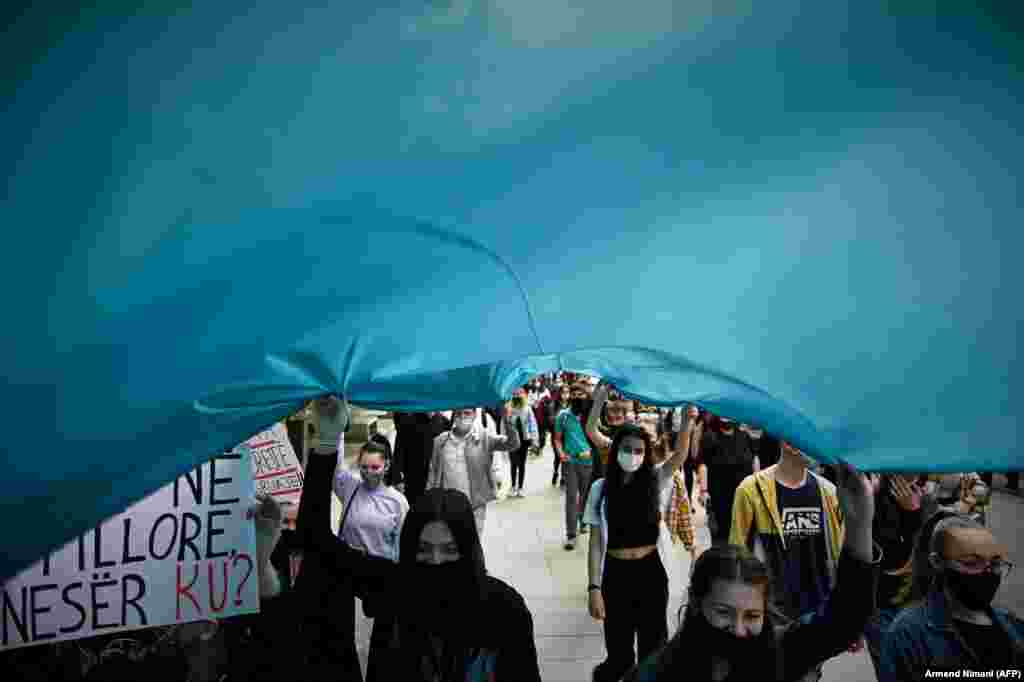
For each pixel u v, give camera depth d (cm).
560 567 767
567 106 141
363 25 131
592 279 162
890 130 144
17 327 127
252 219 136
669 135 145
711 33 136
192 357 139
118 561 290
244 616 337
